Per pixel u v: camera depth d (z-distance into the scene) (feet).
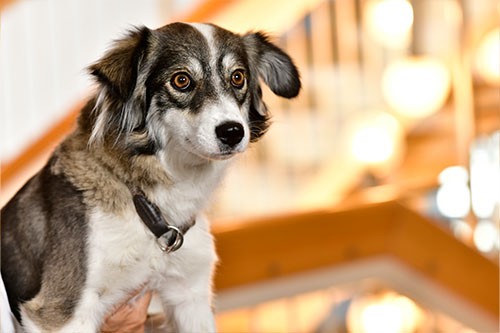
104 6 14.24
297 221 10.29
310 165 17.15
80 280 6.99
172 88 7.39
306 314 14.57
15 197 7.65
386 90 17.84
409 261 10.87
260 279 10.31
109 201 7.07
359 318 14.25
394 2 17.80
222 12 14.58
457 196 18.66
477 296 11.15
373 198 10.93
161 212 7.38
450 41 18.92
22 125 13.64
